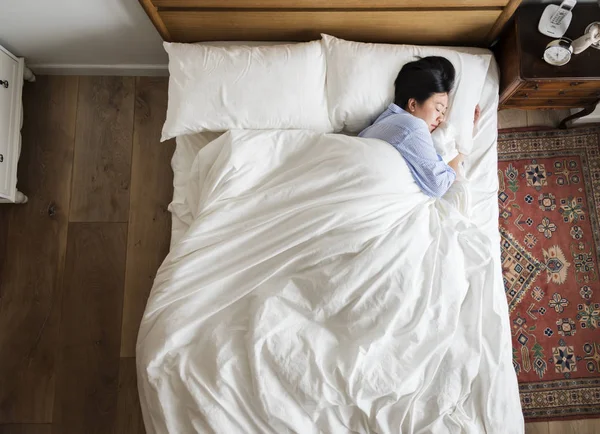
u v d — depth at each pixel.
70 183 1.81
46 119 1.84
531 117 1.90
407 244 1.32
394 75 1.49
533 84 1.51
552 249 1.82
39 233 1.77
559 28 1.46
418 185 1.41
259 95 1.44
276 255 1.32
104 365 1.68
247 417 1.20
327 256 1.29
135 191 1.80
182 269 1.30
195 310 1.28
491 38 1.60
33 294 1.73
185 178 1.52
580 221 1.83
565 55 1.43
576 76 1.45
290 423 1.18
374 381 1.21
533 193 1.85
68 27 1.60
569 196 1.85
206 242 1.33
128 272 1.75
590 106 1.69
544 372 1.73
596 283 1.79
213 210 1.35
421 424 1.25
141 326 1.31
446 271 1.33
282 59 1.46
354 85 1.47
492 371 1.31
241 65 1.45
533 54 1.47
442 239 1.39
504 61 1.59
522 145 1.88
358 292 1.27
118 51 1.75
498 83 1.60
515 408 1.33
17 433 1.63
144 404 1.32
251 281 1.30
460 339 1.31
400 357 1.24
